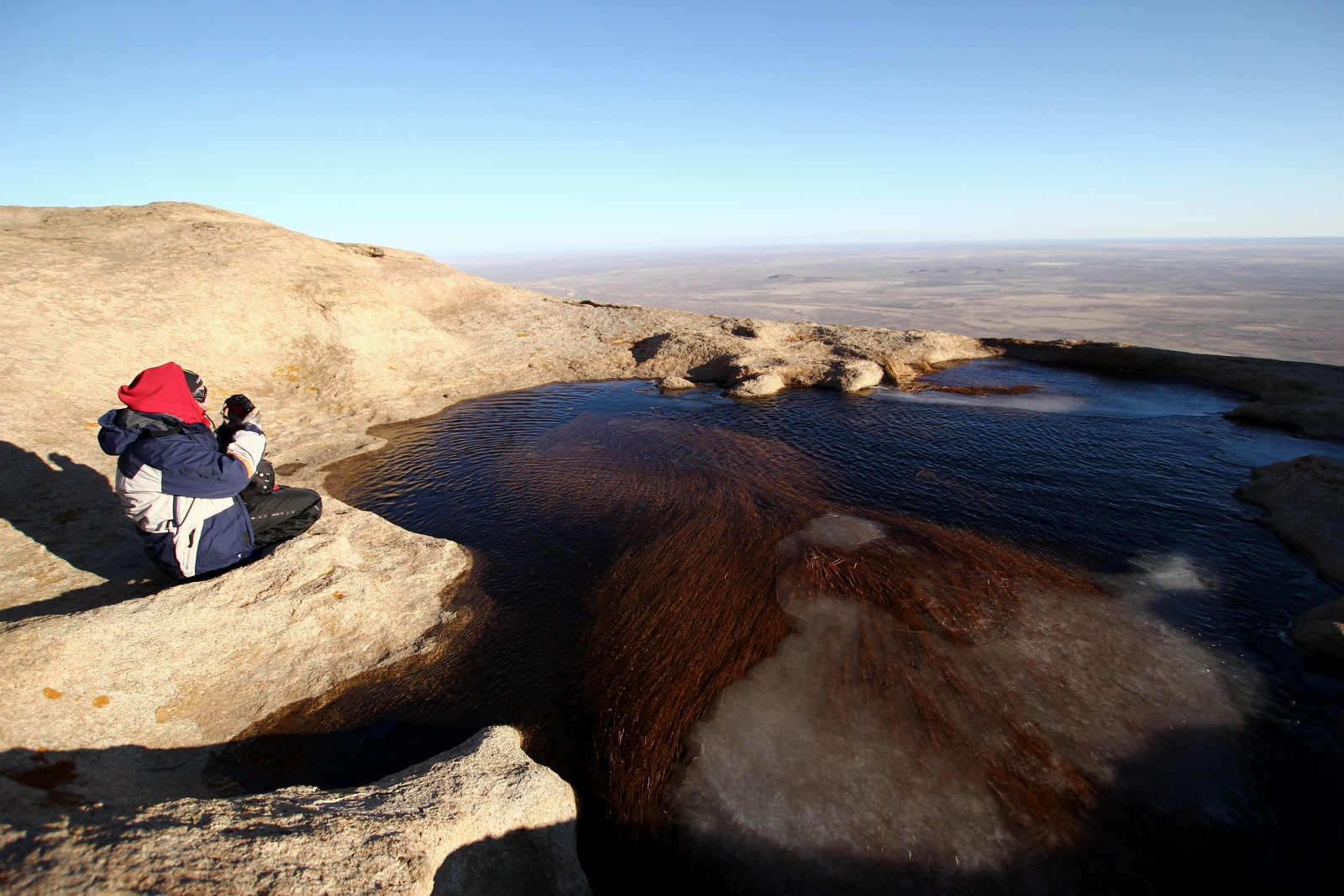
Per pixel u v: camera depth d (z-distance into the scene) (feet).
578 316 82.48
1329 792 16.12
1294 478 31.86
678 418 49.42
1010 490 34.55
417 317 65.82
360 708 19.33
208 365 47.26
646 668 21.20
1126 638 21.91
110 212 63.00
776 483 35.99
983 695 19.33
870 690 19.72
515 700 19.86
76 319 41.70
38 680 14.69
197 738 17.21
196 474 19.35
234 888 9.10
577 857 15.06
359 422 47.78
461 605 24.81
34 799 11.74
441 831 12.51
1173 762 16.94
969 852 14.73
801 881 14.33
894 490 34.81
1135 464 38.17
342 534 25.21
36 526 24.90
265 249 60.18
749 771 17.11
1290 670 20.40
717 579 26.16
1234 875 14.23
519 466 39.60
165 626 17.89
